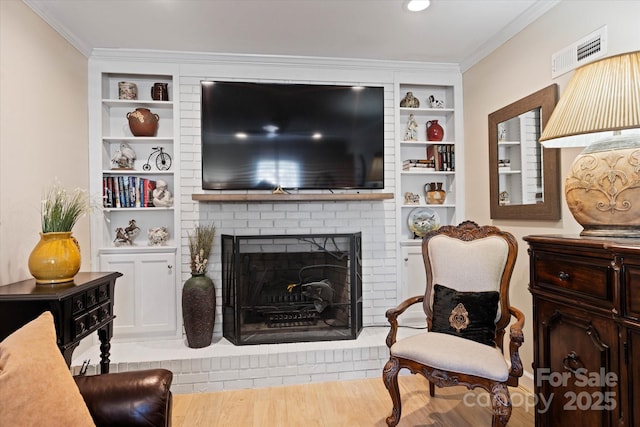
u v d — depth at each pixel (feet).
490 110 9.89
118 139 10.16
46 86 7.89
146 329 9.99
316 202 11.03
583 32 6.90
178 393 8.69
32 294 5.37
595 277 4.72
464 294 7.13
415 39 9.52
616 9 6.23
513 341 5.85
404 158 11.88
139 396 4.22
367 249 11.17
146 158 10.83
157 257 10.09
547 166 7.65
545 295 5.58
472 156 10.82
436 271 7.75
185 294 9.41
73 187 9.00
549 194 7.60
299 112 10.39
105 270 9.82
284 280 10.44
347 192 11.17
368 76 11.09
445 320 7.05
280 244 10.45
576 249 4.99
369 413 7.63
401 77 11.21
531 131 8.20
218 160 10.12
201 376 8.77
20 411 3.14
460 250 7.60
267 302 10.34
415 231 11.49
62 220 6.42
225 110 10.12
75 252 6.43
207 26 8.70
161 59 10.18
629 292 4.29
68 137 8.79
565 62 7.30
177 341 9.95
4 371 3.23
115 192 10.18
